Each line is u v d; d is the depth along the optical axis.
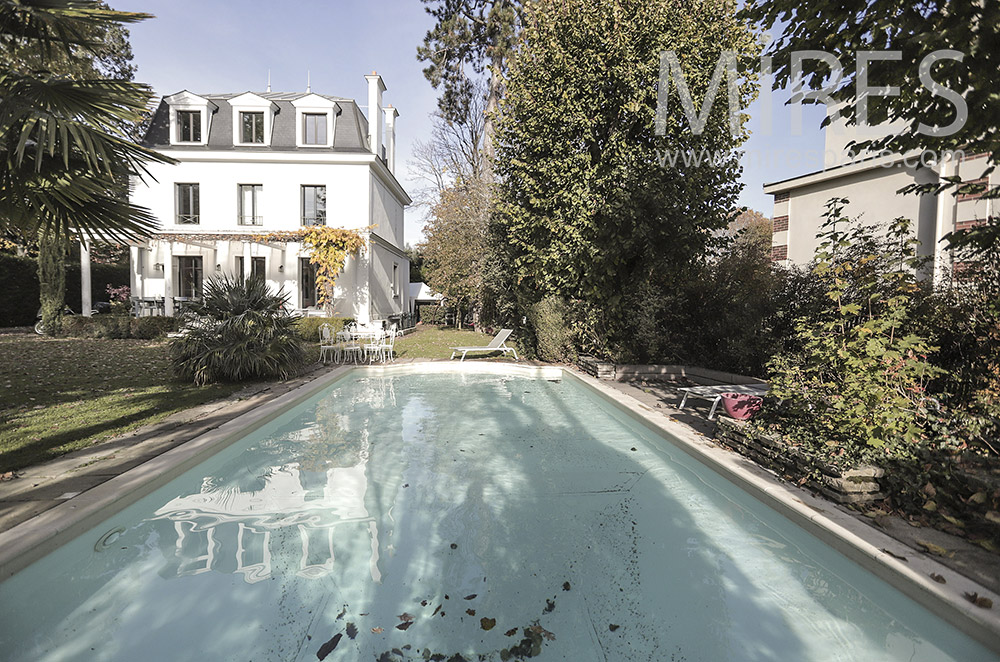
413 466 4.87
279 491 4.21
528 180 10.34
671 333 9.45
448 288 24.23
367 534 3.42
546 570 2.94
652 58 8.52
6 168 3.93
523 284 12.74
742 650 2.21
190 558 3.06
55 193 4.07
